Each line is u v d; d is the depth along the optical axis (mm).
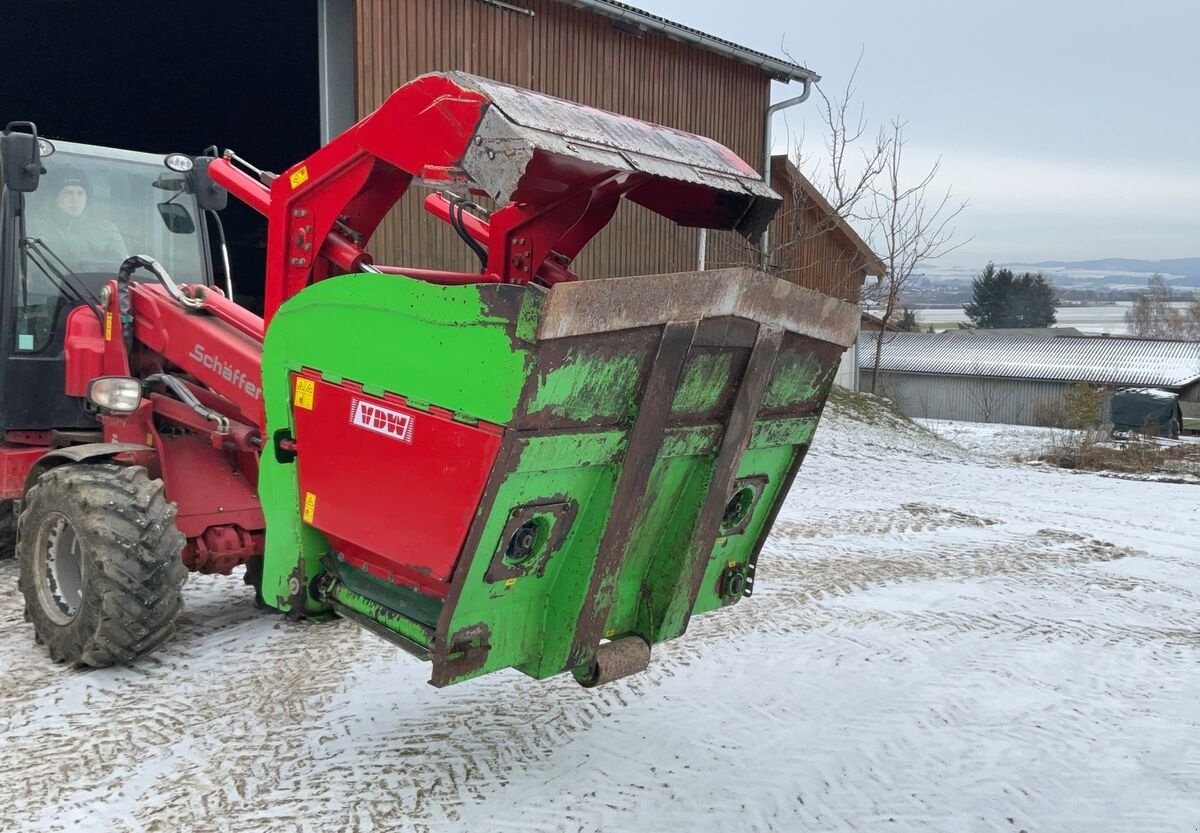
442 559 3004
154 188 5836
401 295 3055
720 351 3168
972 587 7113
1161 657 5641
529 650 3234
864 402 18516
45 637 4645
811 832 3441
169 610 4488
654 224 14727
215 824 3295
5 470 5371
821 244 19875
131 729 3984
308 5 11383
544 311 2664
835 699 4680
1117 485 14047
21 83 13617
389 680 4574
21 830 3227
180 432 5211
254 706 4242
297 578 3566
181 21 12125
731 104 15656
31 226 5398
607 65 13227
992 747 4223
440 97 3064
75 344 5188
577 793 3607
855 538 8734
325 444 3381
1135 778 3982
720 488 3365
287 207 3748
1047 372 37906
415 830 3295
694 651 5262
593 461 3008
